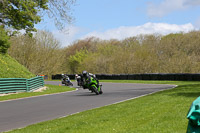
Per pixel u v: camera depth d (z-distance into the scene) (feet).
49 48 210.79
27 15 77.92
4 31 96.37
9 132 22.02
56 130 21.25
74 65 281.95
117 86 90.02
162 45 194.70
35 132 21.16
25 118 30.66
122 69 186.60
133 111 29.30
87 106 39.70
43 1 70.79
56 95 61.62
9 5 75.61
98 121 24.44
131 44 230.27
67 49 308.40
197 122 5.16
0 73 84.64
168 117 23.68
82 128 21.59
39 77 87.51
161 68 173.68
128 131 19.22
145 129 19.49
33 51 202.08
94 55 236.22
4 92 65.67
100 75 158.30
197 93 45.85
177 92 50.11
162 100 38.17
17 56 198.80
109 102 43.68
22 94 64.39
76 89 81.71
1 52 105.19
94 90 56.85
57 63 212.02
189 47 187.11
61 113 33.63
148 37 224.94
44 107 40.32
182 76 112.68
